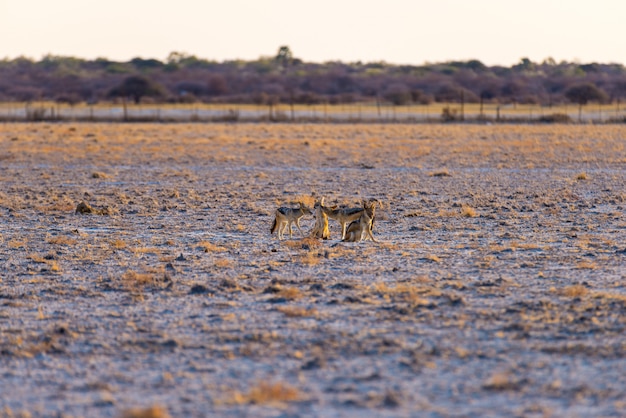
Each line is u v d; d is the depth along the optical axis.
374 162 185.50
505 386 40.84
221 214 108.25
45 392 41.22
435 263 73.31
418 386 41.28
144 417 36.50
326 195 128.12
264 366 44.66
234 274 68.88
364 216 84.81
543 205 116.00
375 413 37.75
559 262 73.12
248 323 53.28
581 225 97.50
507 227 95.94
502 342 48.38
